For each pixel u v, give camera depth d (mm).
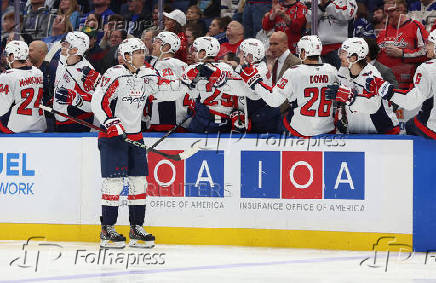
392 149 22109
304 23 27891
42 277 16781
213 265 19000
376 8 27234
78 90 24922
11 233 25062
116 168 22438
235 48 28859
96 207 24250
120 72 22219
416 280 16406
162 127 25062
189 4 30094
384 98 21828
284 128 23312
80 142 24406
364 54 22359
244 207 23297
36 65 28594
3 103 25000
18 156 24984
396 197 22094
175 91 23469
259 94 22547
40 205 24781
